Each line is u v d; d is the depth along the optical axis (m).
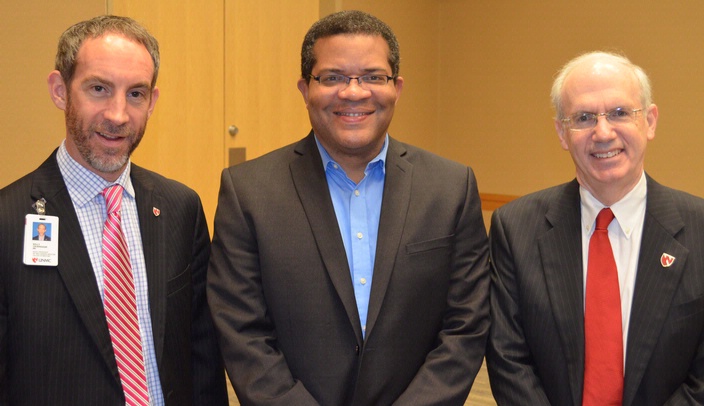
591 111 1.85
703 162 5.74
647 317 1.82
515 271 2.00
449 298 1.97
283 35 4.54
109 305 1.71
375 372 1.83
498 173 6.96
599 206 1.93
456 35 7.07
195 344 2.03
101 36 1.68
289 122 4.65
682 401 1.78
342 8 5.46
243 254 1.90
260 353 1.81
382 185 1.98
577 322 1.89
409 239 1.89
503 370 1.95
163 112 3.85
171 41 3.86
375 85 1.87
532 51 6.62
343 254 1.88
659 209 1.90
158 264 1.83
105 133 1.67
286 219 1.90
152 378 1.79
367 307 1.88
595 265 1.90
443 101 7.23
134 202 1.86
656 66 5.93
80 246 1.71
